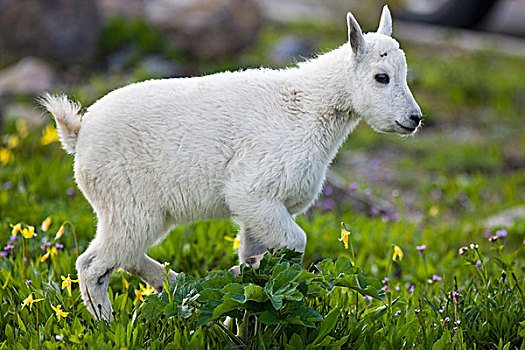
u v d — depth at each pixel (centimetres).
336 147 1070
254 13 3028
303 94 1030
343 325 938
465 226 1633
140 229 979
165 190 980
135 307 987
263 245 1076
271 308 819
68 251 1262
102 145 962
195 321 900
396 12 3828
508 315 993
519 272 1230
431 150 2403
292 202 1038
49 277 1058
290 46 3066
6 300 1026
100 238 988
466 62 3238
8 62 2692
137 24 2962
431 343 930
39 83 2455
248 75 1032
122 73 2741
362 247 1423
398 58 1036
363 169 2239
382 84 1029
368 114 1045
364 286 852
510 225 1633
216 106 984
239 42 2978
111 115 967
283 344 866
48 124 2005
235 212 998
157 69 2717
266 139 986
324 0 3831
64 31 2755
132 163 963
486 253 1476
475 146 2428
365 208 1767
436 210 1639
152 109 970
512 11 4031
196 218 1032
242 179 982
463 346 904
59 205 1478
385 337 923
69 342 891
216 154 979
